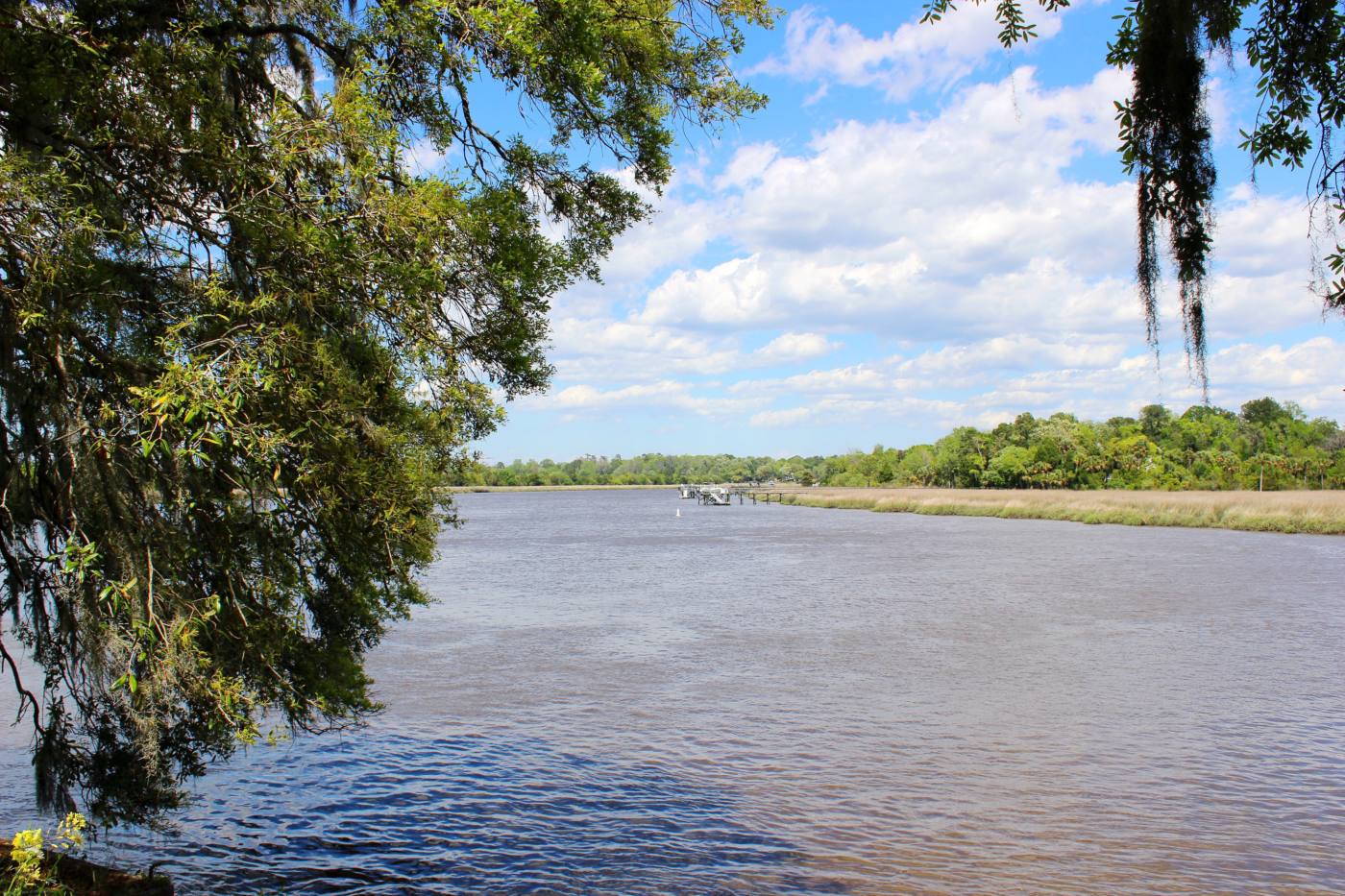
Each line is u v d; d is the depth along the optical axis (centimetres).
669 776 1202
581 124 765
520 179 800
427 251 630
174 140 603
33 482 629
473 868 924
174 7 667
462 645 2119
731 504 13338
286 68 774
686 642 2145
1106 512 6794
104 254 596
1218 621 2338
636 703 1579
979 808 1075
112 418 572
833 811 1074
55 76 563
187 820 1052
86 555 531
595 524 8269
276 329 577
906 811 1072
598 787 1165
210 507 642
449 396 679
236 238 623
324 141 612
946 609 2619
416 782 1186
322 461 619
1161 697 1575
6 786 1153
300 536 703
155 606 592
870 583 3269
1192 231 390
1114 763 1233
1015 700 1568
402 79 696
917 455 15388
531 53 650
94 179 584
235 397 525
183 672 599
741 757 1279
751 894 863
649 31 771
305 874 908
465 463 725
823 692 1639
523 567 4069
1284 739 1325
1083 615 2477
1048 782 1160
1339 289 362
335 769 1234
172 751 704
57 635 649
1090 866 915
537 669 1856
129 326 611
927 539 5506
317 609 760
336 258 604
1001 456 12625
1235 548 4453
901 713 1498
